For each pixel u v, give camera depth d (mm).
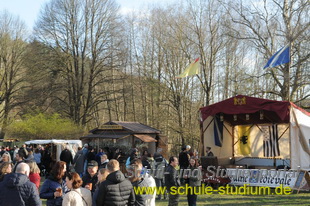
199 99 39125
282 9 25250
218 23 34844
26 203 5824
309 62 24484
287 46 19656
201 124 17906
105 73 43406
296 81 24438
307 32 23578
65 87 40344
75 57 40062
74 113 40406
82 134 36375
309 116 15375
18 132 36094
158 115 38781
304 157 14672
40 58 39344
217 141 19109
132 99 43125
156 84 38781
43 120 36031
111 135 23484
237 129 20406
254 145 19875
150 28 42938
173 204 9703
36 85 40156
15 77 43344
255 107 15570
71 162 18594
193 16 36125
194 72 23156
